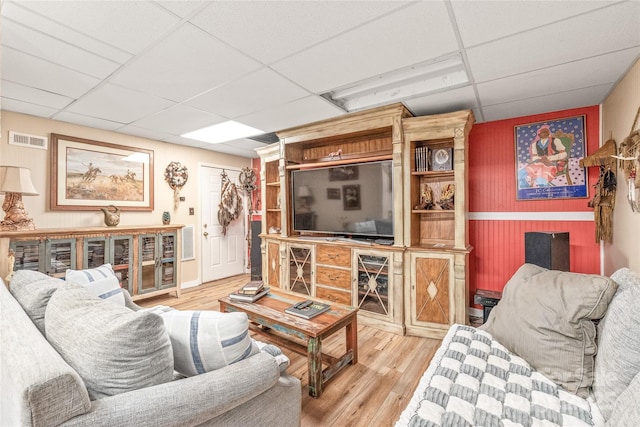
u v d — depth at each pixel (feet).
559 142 9.62
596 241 8.61
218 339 3.84
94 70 7.03
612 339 3.77
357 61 6.63
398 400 6.32
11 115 9.96
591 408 3.70
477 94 8.38
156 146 14.03
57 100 8.93
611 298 4.20
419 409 3.67
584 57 6.35
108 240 11.15
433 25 5.32
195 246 15.61
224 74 7.25
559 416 3.52
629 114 6.88
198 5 4.80
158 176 14.07
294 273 12.39
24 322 4.00
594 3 4.69
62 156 11.03
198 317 4.02
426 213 10.77
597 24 5.21
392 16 5.09
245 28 5.42
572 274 4.91
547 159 9.78
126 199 12.86
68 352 3.42
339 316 7.16
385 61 6.63
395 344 8.91
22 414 2.47
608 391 3.60
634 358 3.45
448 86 7.95
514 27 5.35
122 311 3.73
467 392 3.92
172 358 3.59
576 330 4.26
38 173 10.53
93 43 5.90
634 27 5.28
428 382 4.26
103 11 4.94
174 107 9.52
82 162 11.55
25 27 5.36
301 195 12.51
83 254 10.50
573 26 5.29
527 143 10.08
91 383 3.17
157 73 7.18
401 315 9.59
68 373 2.72
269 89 8.14
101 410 2.81
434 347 8.71
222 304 8.16
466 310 9.29
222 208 16.87
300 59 6.54
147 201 13.60
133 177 13.12
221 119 10.78
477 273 10.84
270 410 4.31
